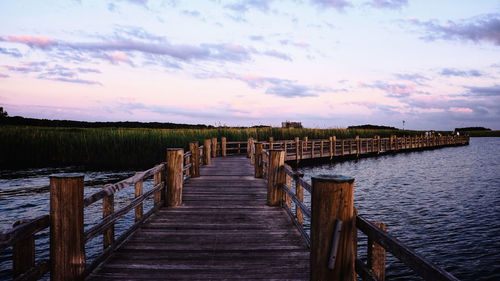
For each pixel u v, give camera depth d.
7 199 12.95
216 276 3.98
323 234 2.66
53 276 3.47
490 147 56.69
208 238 5.35
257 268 4.23
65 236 3.48
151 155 23.41
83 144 23.45
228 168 14.45
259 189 9.50
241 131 27.55
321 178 2.70
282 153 7.49
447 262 8.07
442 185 18.62
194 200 8.09
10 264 7.47
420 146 47.47
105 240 4.55
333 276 2.65
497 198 15.14
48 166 21.92
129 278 3.88
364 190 17.14
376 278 2.48
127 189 15.70
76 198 3.52
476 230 10.38
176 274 4.02
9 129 26.34
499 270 7.60
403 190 17.12
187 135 25.02
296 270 4.18
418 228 10.65
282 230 5.80
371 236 2.62
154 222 6.18
